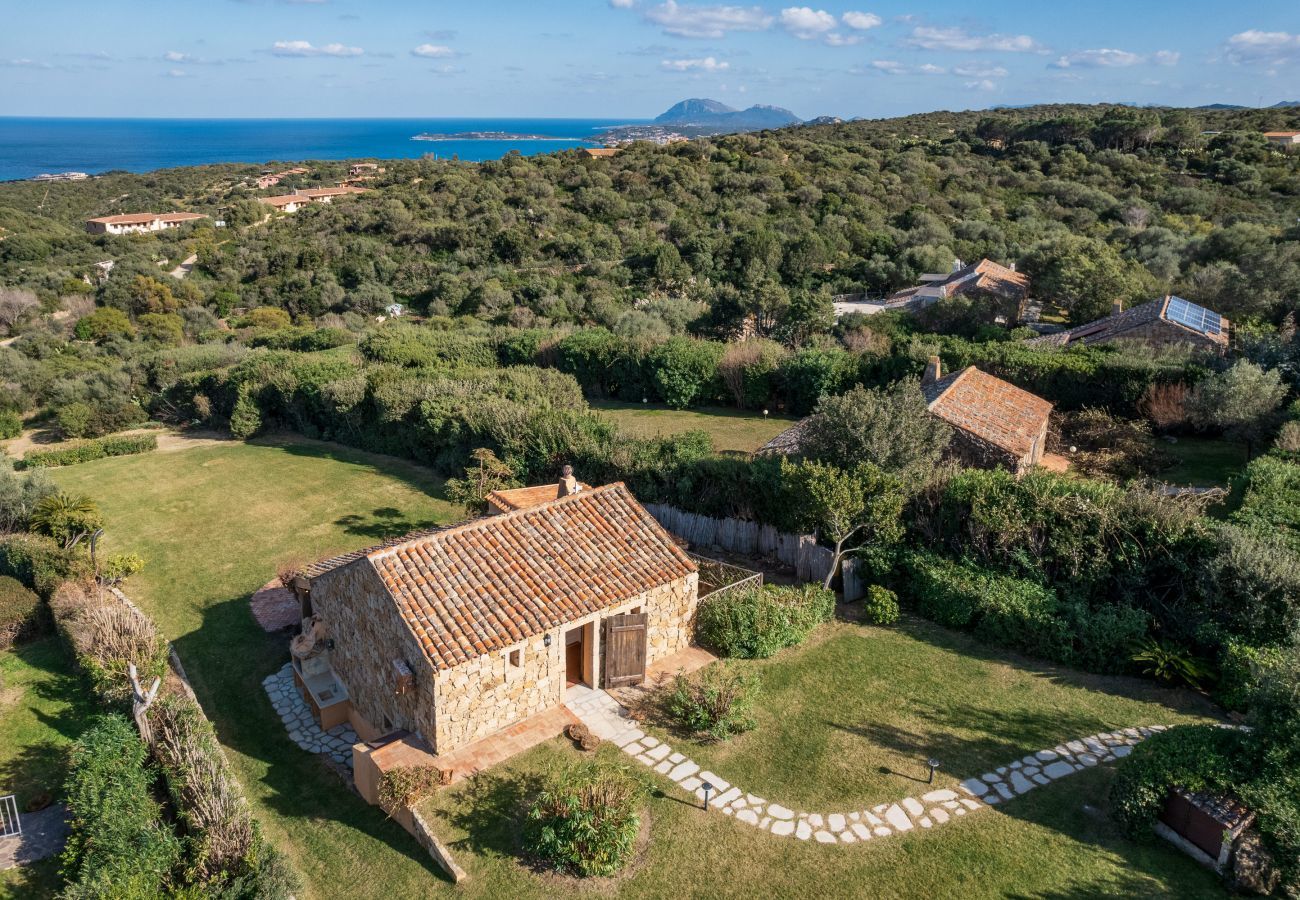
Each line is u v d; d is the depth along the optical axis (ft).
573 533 57.93
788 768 47.55
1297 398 90.02
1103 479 86.33
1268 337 105.91
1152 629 56.95
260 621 72.54
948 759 47.65
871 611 63.31
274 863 41.19
